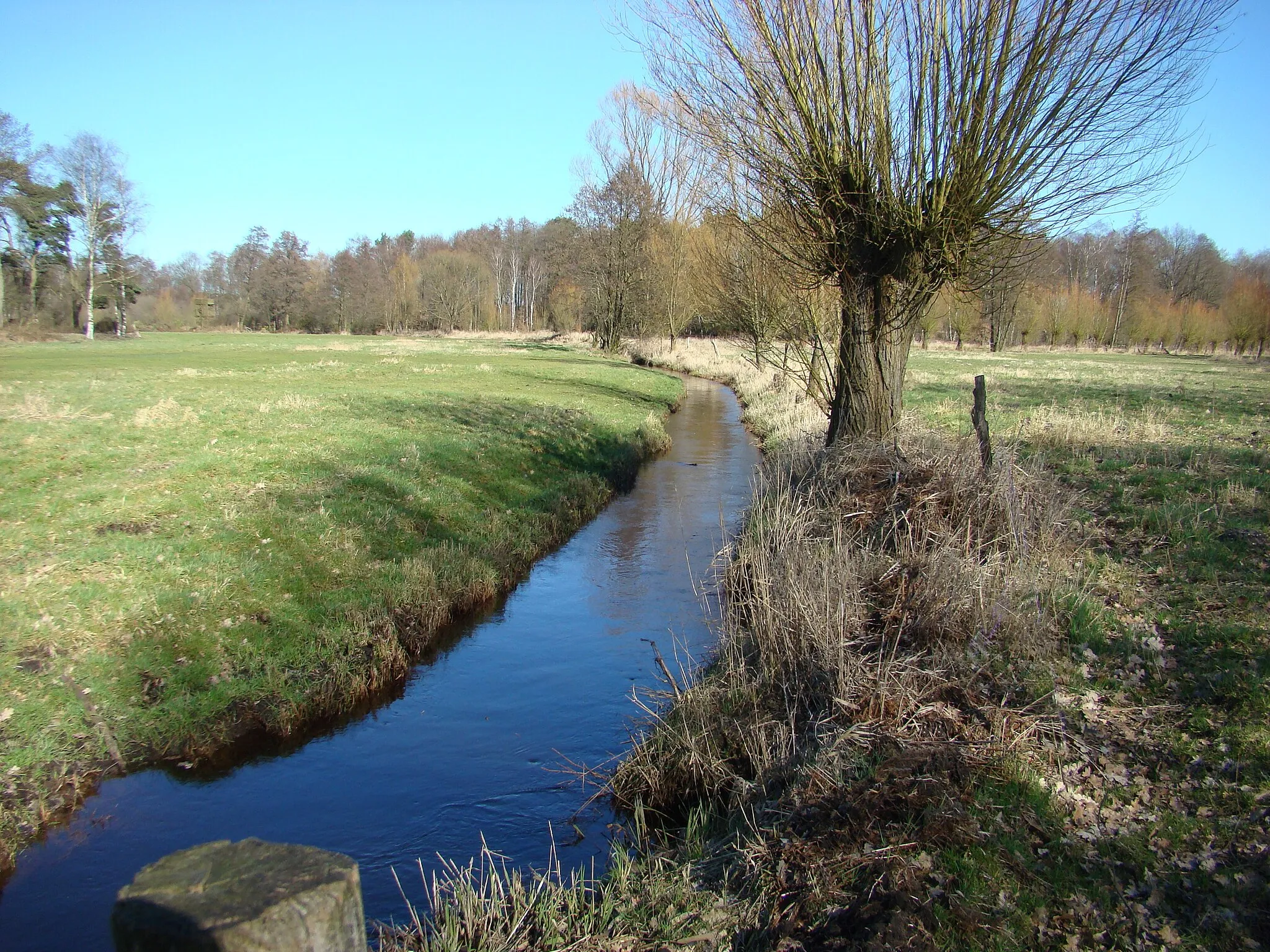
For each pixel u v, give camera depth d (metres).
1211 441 14.27
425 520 11.47
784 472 11.81
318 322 97.50
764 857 4.50
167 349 51.06
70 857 5.30
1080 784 4.83
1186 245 88.69
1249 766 4.69
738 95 9.99
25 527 9.37
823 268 10.50
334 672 7.64
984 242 9.24
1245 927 3.65
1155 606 6.95
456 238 124.69
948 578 6.74
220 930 1.54
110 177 63.28
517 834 5.54
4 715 6.07
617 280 53.28
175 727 6.62
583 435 19.52
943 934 3.78
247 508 10.59
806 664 6.47
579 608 9.97
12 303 63.72
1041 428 15.62
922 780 4.86
